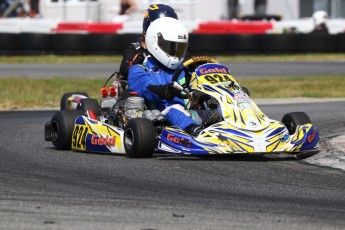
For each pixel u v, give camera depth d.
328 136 29.97
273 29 88.00
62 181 20.77
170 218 16.42
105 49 79.69
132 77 27.11
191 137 23.69
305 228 15.71
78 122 27.12
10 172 22.31
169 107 25.73
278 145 23.28
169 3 97.81
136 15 97.12
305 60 76.81
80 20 101.25
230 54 79.81
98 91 51.28
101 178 21.22
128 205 17.67
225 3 95.56
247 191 19.53
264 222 16.17
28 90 51.66
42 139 30.34
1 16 103.12
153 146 24.45
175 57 26.95
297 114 25.55
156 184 20.31
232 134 23.36
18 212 16.89
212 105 25.34
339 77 59.28
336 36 81.62
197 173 21.98
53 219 16.25
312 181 21.12
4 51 79.44
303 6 105.94
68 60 76.25
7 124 35.28
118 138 25.33
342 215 16.95
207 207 17.55
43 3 103.31
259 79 58.56
